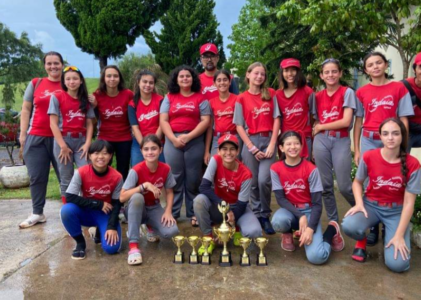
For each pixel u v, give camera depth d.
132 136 4.32
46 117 4.14
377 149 3.15
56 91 4.14
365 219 3.14
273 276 2.94
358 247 3.25
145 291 2.72
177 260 3.20
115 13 9.18
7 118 7.53
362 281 2.85
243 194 3.42
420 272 2.98
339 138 3.62
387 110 3.45
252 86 3.90
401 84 3.48
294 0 5.28
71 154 4.04
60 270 3.08
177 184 4.17
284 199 3.37
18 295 2.68
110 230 3.33
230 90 4.55
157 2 10.23
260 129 3.85
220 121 4.12
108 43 9.38
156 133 4.12
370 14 4.84
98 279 2.91
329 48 7.29
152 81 4.05
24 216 4.70
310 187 3.29
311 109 3.91
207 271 3.04
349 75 8.19
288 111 3.86
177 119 4.04
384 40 5.30
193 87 4.07
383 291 2.69
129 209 3.31
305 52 8.31
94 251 3.48
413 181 2.96
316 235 3.19
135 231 3.30
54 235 3.93
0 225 4.32
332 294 2.66
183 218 4.45
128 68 9.74
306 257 3.30
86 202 3.33
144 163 3.49
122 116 4.24
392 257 2.95
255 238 3.24
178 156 4.06
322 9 4.95
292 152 3.27
